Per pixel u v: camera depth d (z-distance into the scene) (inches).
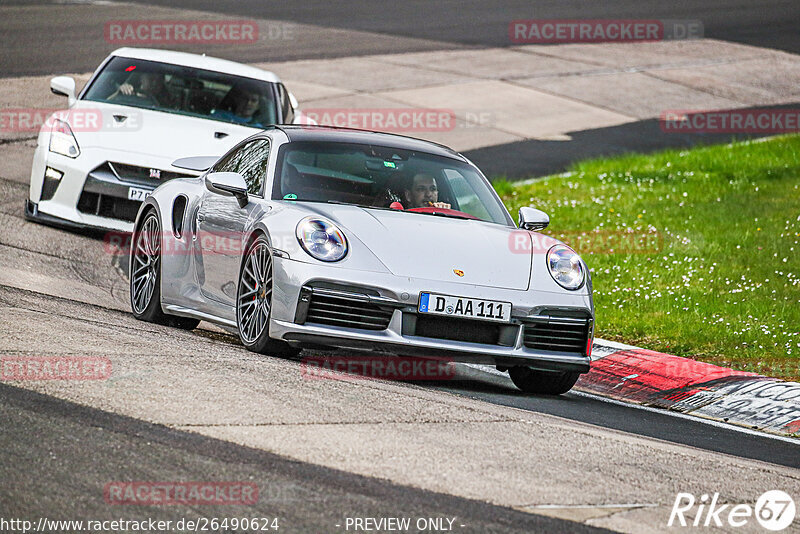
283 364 879.1
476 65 3385.8
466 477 627.8
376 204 1010.7
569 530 560.7
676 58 3804.1
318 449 644.7
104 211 1464.1
